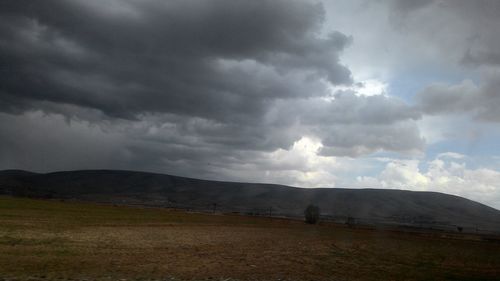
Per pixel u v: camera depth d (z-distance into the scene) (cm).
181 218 11206
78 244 4431
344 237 8800
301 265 4088
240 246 5584
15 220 6606
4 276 2519
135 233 6256
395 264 4734
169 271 3164
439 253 6562
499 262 5678
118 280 2661
